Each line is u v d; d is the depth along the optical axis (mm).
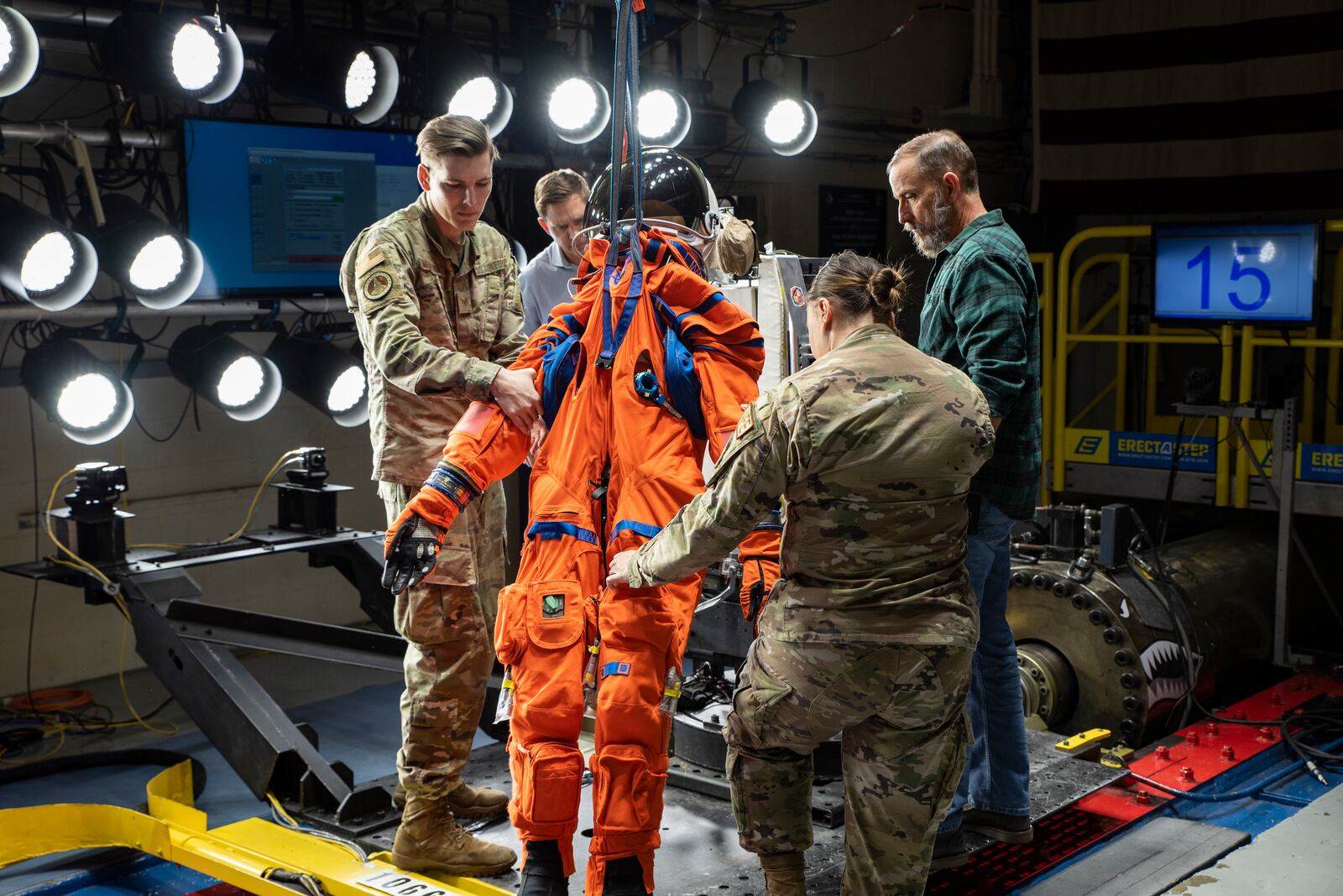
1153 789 4047
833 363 2287
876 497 2240
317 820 3494
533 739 2270
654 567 2215
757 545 2539
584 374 2447
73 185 5484
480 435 2453
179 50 4645
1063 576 4668
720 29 7762
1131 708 4500
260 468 6305
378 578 4809
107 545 4383
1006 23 10125
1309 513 5707
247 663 6027
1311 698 5051
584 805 3377
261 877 3043
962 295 2846
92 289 5609
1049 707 4551
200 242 5324
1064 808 3424
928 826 2350
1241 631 5203
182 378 5293
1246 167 8445
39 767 4477
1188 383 5855
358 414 5758
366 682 5746
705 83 7672
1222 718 4809
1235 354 9227
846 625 2270
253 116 5969
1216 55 8461
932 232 3004
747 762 2484
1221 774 4246
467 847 2988
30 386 4773
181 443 5992
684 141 7586
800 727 2357
